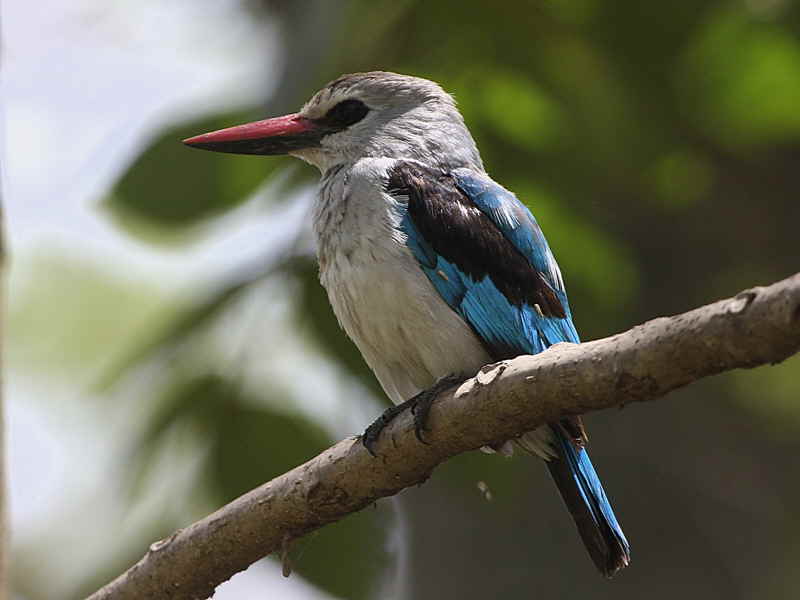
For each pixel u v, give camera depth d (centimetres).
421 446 698
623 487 1267
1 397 791
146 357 891
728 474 1299
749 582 1254
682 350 559
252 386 888
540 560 1226
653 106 1042
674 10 998
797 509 1305
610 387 592
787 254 1284
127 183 939
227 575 754
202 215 945
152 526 881
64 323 1324
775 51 1024
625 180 1094
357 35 1004
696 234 1285
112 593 769
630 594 1232
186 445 883
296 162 979
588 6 1016
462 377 837
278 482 738
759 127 1073
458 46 1037
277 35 960
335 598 873
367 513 877
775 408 1351
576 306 994
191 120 956
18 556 1210
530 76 1038
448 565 1234
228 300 902
